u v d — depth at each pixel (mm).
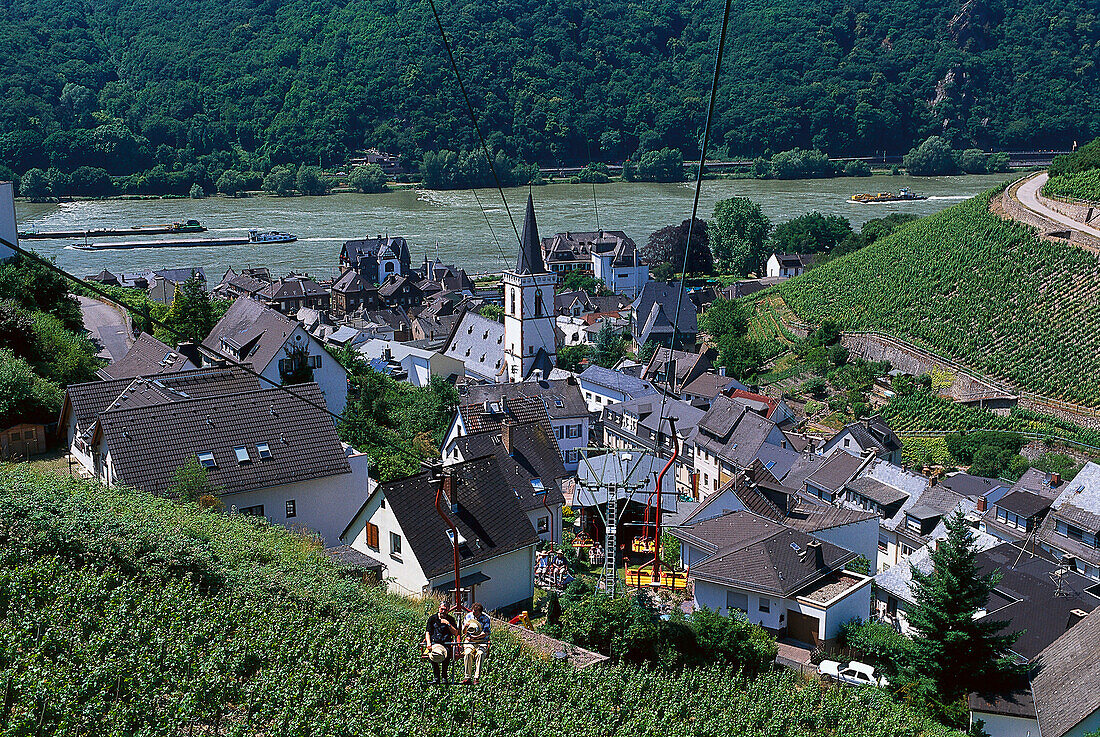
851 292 142375
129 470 46438
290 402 51594
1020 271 126750
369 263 174500
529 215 107688
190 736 22812
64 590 26859
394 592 41250
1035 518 65625
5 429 54469
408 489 45000
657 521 37094
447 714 26141
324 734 23672
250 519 45000
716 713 33281
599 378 100125
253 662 26812
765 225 192750
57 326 73688
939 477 84125
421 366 113250
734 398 90562
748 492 62469
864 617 49062
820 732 35000
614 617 38562
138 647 25250
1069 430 96938
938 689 43406
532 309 109062
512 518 47094
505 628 38125
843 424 104062
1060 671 42594
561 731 27594
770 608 48500
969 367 114000
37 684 21641
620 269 180375
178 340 86000
